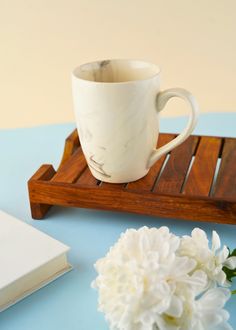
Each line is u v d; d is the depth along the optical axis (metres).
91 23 1.11
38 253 0.42
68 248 0.43
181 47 1.12
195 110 0.47
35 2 1.10
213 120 0.74
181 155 0.56
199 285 0.34
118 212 0.52
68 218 0.52
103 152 0.48
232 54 1.12
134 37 1.12
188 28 1.10
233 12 1.07
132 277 0.34
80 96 0.47
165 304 0.33
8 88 1.23
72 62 1.17
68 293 0.41
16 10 1.11
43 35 1.14
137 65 0.52
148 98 0.46
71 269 0.44
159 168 0.53
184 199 0.46
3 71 1.21
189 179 0.50
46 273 0.42
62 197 0.50
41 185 0.50
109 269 0.36
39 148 0.68
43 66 1.19
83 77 0.51
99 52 1.15
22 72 1.21
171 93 0.47
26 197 0.56
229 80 1.17
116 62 0.52
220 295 0.34
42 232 0.46
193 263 0.35
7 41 1.16
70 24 1.12
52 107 1.25
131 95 0.45
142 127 0.47
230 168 0.52
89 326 0.38
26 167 0.63
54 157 0.65
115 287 0.35
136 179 0.50
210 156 0.55
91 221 0.51
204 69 1.15
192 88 1.18
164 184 0.49
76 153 0.58
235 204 0.45
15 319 0.39
